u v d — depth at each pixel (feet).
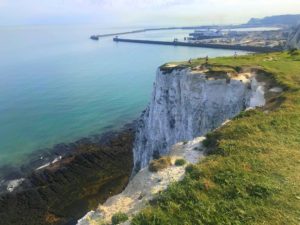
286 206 42.83
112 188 158.61
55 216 138.21
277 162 53.83
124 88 341.62
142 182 55.88
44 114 262.67
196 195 46.68
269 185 47.16
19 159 188.96
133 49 655.35
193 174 52.37
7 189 157.79
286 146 59.52
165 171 57.57
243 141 62.64
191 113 140.05
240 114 79.87
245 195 45.78
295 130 66.08
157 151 162.91
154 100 170.19
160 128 162.30
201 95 136.15
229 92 128.67
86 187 159.43
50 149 201.16
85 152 192.24
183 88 145.28
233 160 55.52
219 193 46.96
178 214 43.45
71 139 215.72
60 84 360.28
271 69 127.75
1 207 143.64
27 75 409.49
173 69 158.71
